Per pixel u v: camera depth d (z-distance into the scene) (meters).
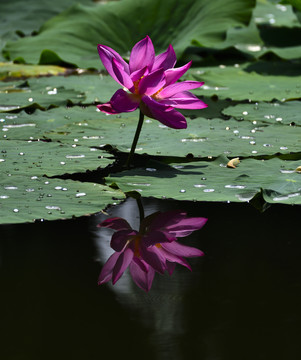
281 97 5.69
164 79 5.06
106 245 4.84
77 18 7.43
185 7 7.41
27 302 4.69
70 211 4.90
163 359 4.58
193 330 4.64
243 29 7.88
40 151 5.20
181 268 4.78
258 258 4.80
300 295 4.71
